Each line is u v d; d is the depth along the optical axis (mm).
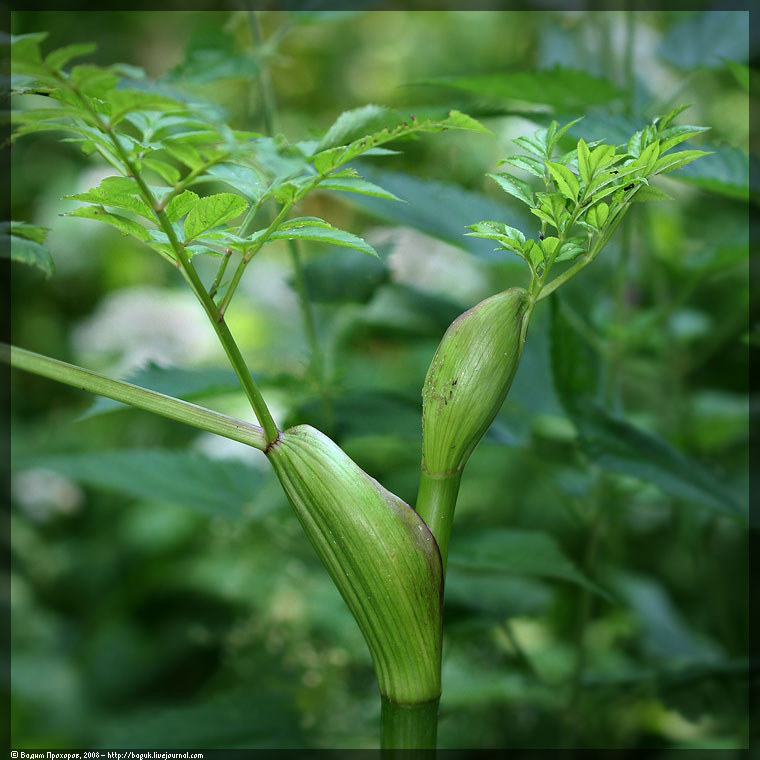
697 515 1517
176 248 796
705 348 1754
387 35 3803
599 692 1307
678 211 2148
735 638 1514
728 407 1749
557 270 1483
